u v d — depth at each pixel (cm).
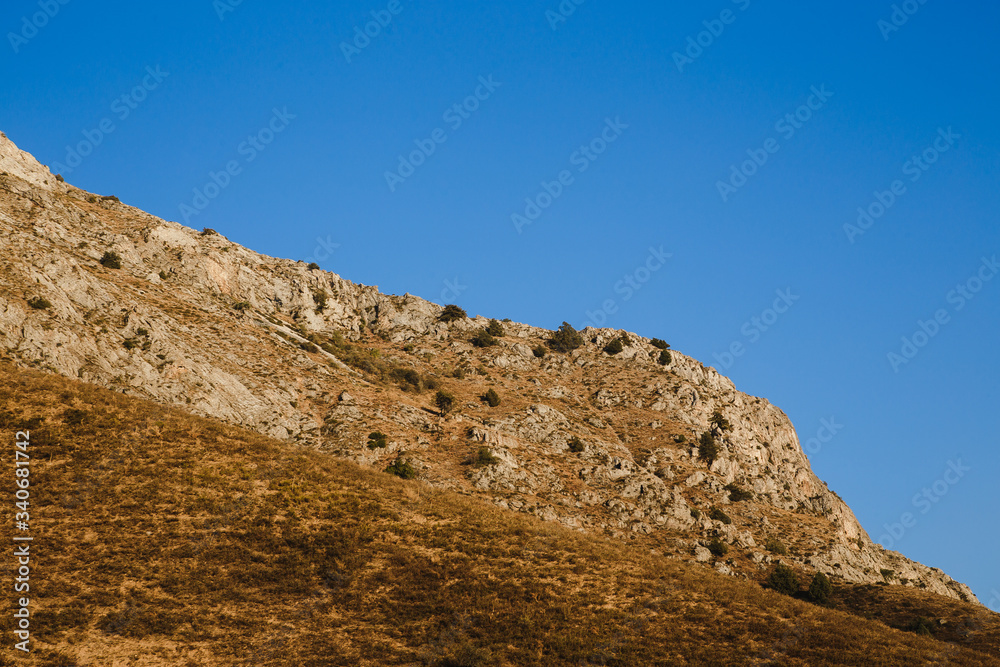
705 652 5112
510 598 5566
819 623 5606
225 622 5044
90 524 5678
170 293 11481
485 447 10244
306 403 10394
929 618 7925
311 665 4750
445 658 4872
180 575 5353
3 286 8488
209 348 10344
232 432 7525
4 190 11300
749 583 6550
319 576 5600
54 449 6378
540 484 10006
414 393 12088
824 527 11725
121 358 8725
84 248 11125
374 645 4975
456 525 6581
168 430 7150
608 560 6391
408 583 5641
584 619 5394
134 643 4728
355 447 9456
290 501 6412
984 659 5366
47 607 4866
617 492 10456
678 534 9831
